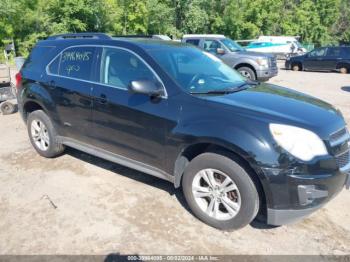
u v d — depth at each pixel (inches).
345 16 2095.2
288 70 793.6
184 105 128.0
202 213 130.3
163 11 1121.4
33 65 192.4
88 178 169.6
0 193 154.4
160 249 117.5
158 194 153.7
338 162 115.9
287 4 1691.7
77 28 944.9
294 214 113.5
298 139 110.3
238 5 1346.0
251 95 136.1
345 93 439.2
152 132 136.7
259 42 1135.0
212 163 122.0
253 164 111.0
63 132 179.5
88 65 162.7
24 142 223.5
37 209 141.3
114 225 130.6
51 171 177.5
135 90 129.0
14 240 121.3
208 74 151.6
